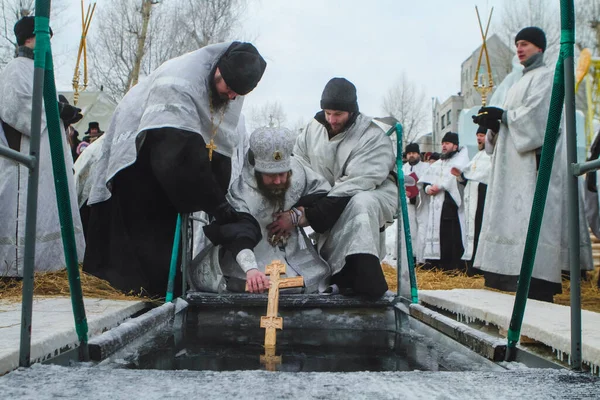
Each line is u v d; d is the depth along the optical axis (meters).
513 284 5.25
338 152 4.66
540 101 5.22
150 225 4.72
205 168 4.13
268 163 4.08
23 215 5.12
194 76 4.29
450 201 9.38
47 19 2.19
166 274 4.65
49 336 2.53
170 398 1.73
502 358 2.65
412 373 2.08
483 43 6.03
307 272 4.21
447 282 7.10
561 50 2.28
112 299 4.34
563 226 5.27
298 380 1.95
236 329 3.84
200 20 19.30
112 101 18.44
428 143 47.34
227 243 4.00
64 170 2.37
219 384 1.89
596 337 2.75
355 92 4.62
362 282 3.97
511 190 5.33
